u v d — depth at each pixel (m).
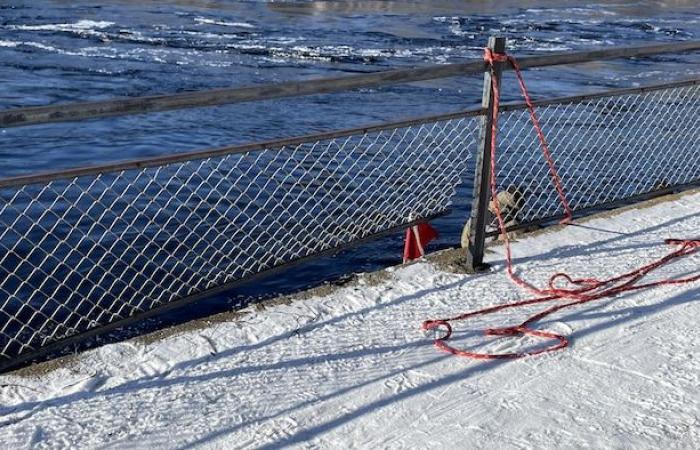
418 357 4.45
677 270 5.70
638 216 6.66
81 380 4.05
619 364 4.45
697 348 4.64
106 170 4.05
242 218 9.60
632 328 4.86
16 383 4.01
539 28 35.31
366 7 38.91
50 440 3.62
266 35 30.14
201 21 32.53
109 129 17.08
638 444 3.75
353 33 31.55
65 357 4.26
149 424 3.77
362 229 6.09
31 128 16.72
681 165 10.78
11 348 6.78
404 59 27.00
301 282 9.20
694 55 28.80
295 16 35.22
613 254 5.92
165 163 4.23
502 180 10.56
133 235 9.41
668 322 4.94
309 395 4.06
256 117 18.41
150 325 7.72
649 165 11.06
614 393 4.16
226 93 4.19
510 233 6.24
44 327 5.69
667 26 38.00
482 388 4.18
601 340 4.70
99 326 4.47
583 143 12.80
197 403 3.95
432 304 5.05
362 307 4.95
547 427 3.86
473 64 5.09
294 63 25.61
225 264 8.09
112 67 23.75
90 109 3.78
